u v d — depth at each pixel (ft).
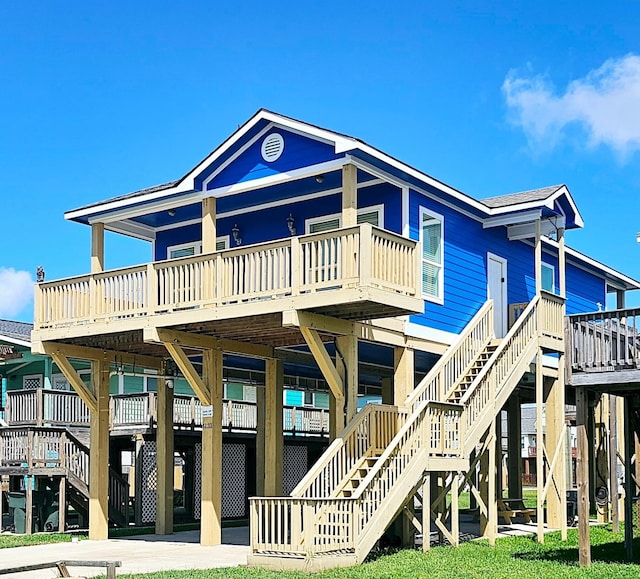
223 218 64.95
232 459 79.82
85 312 56.59
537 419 57.88
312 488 45.73
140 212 60.39
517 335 57.77
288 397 107.96
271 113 53.72
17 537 62.34
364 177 55.67
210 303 50.80
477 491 58.54
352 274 45.80
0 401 83.76
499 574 41.34
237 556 49.37
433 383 54.29
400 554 48.21
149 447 72.54
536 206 61.11
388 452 46.21
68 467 67.62
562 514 58.90
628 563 46.09
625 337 44.60
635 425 53.83
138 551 52.54
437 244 59.47
